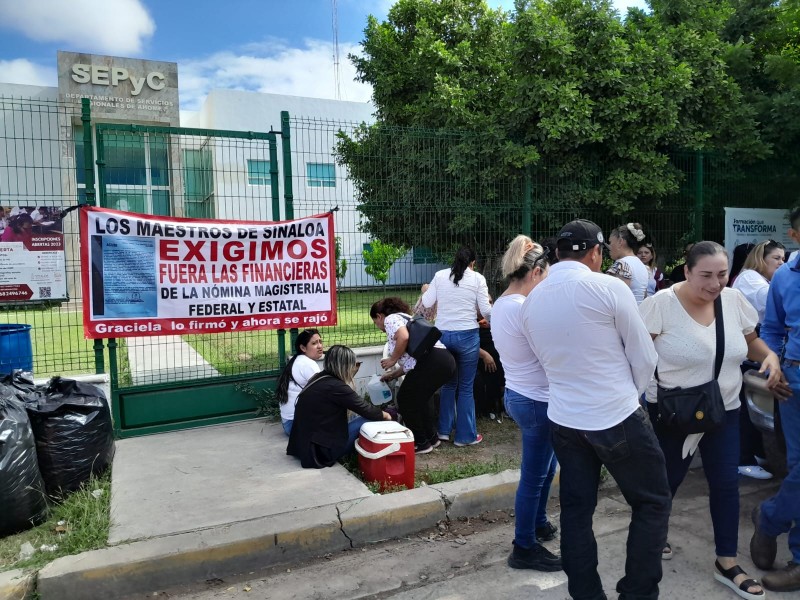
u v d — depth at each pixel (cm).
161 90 1792
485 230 729
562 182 782
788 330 346
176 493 425
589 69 810
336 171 668
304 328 606
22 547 362
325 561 371
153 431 562
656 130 789
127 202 570
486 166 730
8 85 1650
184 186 585
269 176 602
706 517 414
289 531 371
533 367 330
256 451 512
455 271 541
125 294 536
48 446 421
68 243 569
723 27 1006
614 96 800
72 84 1694
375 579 348
